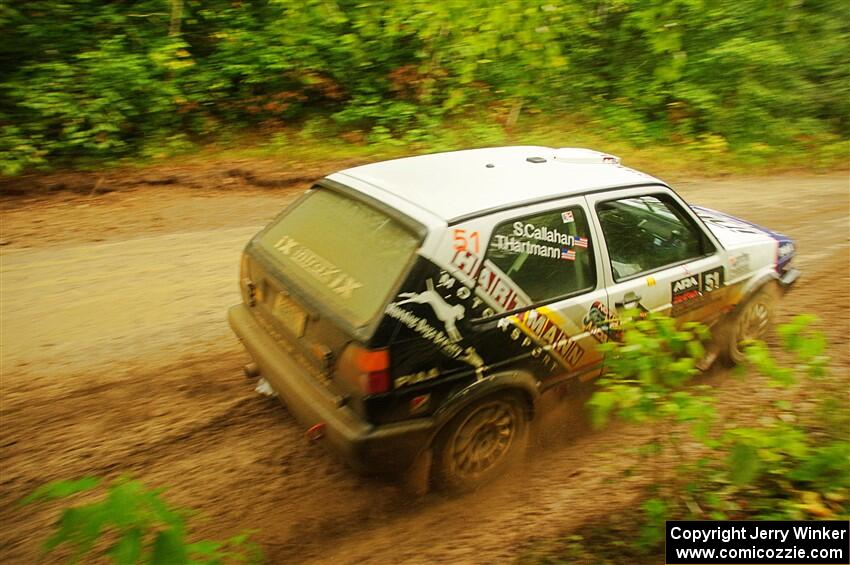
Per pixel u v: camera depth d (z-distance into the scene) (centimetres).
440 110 1090
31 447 381
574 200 364
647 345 273
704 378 461
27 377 449
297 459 378
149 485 353
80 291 577
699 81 1206
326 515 337
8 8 913
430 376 311
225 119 1074
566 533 314
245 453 382
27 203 794
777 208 862
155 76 998
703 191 939
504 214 335
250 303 395
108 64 932
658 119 1214
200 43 1113
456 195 342
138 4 1055
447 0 902
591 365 377
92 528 185
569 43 1252
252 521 331
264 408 425
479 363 325
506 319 331
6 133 877
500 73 1177
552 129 1161
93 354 480
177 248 683
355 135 1057
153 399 430
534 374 350
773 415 398
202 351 491
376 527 330
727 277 438
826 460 288
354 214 351
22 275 604
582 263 364
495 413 349
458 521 334
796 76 1236
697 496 321
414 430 312
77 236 705
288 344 351
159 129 999
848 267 665
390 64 1130
